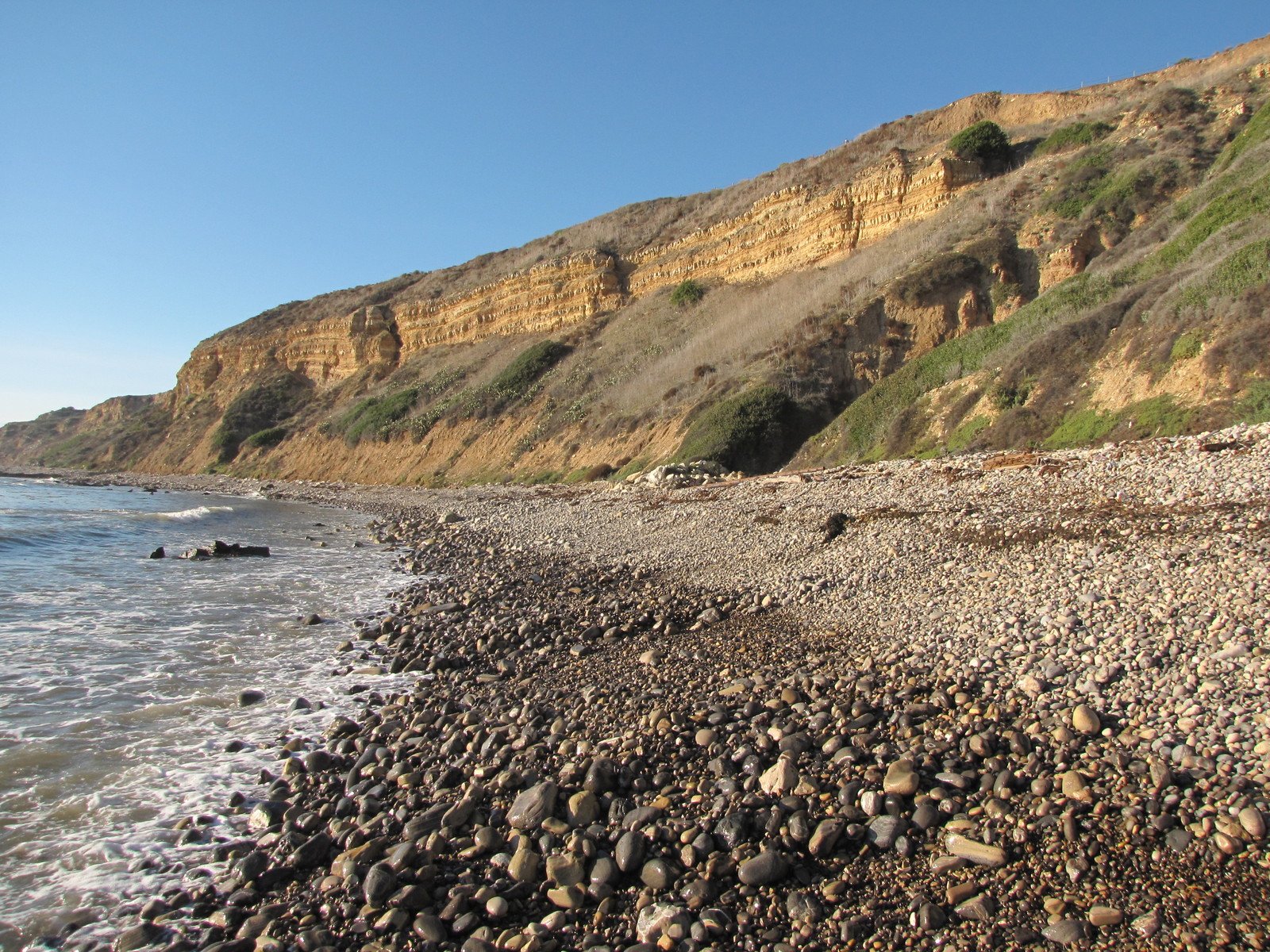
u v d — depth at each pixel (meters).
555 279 59.69
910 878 4.06
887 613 8.72
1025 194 34.47
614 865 4.32
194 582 14.23
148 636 9.98
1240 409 14.20
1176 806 4.30
